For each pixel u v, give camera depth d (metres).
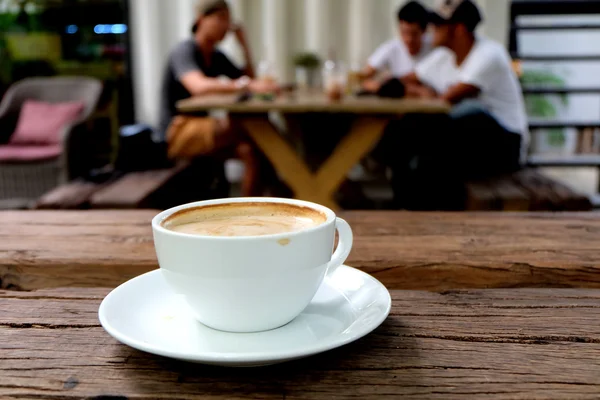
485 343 0.49
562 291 0.62
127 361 0.45
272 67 3.80
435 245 0.77
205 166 3.52
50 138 3.94
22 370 0.44
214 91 3.12
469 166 2.83
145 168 3.12
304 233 0.45
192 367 0.45
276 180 3.82
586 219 0.92
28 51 4.62
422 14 3.92
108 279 0.71
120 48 4.56
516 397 0.40
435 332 0.51
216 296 0.45
